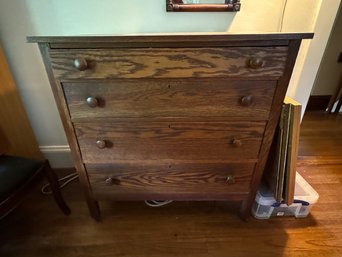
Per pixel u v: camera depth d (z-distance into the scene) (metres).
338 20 2.17
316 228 1.23
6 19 1.18
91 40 0.73
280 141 1.04
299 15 1.18
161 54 0.76
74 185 1.51
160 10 1.17
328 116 2.45
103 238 1.18
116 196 1.16
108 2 1.15
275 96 0.86
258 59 0.76
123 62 0.78
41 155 1.58
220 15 1.18
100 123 0.92
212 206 1.35
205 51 0.76
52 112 1.47
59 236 1.19
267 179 1.24
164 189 1.13
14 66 1.31
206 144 0.98
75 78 0.81
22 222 1.26
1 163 1.01
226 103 0.87
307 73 1.35
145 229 1.22
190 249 1.12
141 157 1.02
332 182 1.54
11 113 1.34
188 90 0.84
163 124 0.92
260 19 1.19
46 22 1.19
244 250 1.12
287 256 1.09
